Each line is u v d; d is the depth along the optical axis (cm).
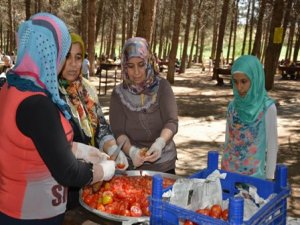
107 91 1428
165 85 268
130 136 274
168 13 3928
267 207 151
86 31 2330
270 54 1559
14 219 155
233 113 282
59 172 148
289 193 174
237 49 5884
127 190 204
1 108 151
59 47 152
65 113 156
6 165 152
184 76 2355
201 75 2486
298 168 599
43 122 144
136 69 257
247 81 265
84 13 2311
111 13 3531
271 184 182
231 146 285
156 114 268
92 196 204
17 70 149
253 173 275
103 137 247
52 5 2828
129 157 259
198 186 164
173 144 277
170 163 271
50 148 145
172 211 149
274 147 269
